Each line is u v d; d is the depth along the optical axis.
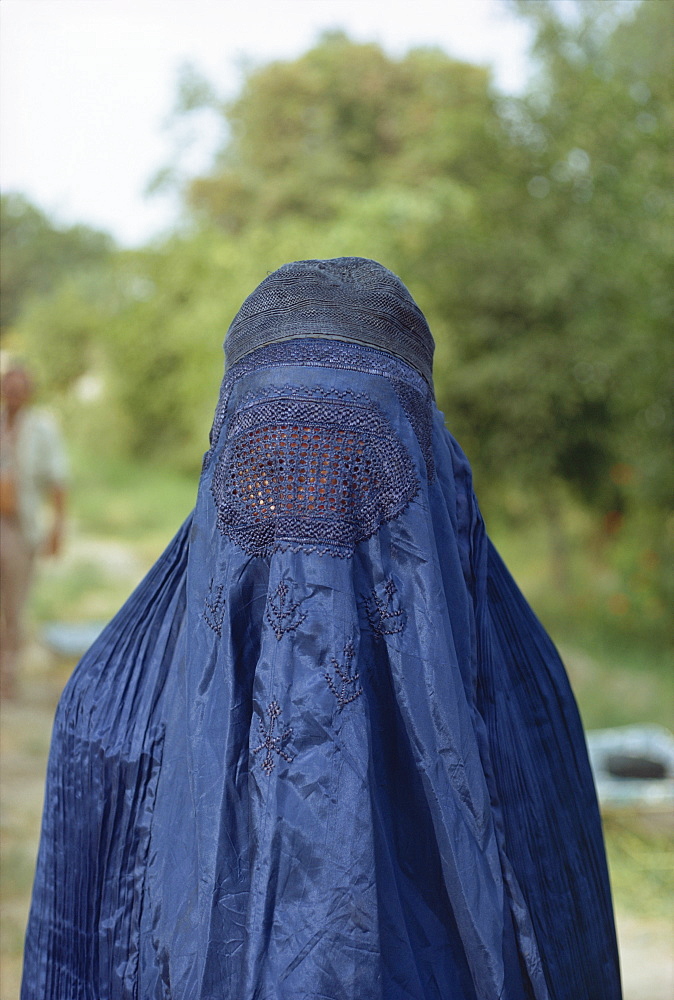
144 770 1.25
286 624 1.12
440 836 1.14
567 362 8.26
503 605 1.40
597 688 6.52
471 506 1.35
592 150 8.08
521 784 1.32
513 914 1.18
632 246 7.71
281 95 23.09
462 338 8.73
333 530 1.14
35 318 28.44
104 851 1.26
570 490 9.24
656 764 4.30
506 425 8.71
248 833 1.09
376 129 22.80
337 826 1.07
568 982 1.30
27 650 7.27
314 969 1.03
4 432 5.80
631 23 7.99
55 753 1.32
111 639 1.33
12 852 3.80
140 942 1.18
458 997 1.15
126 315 21.28
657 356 7.14
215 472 1.22
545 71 8.62
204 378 15.68
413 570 1.17
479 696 1.30
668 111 7.32
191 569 1.23
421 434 1.23
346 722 1.10
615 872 3.74
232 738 1.13
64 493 5.97
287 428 1.15
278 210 22.30
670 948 3.22
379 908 1.09
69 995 1.26
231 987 1.05
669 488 7.37
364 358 1.19
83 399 26.12
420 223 9.81
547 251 8.35
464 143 8.82
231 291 14.75
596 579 9.57
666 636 7.97
